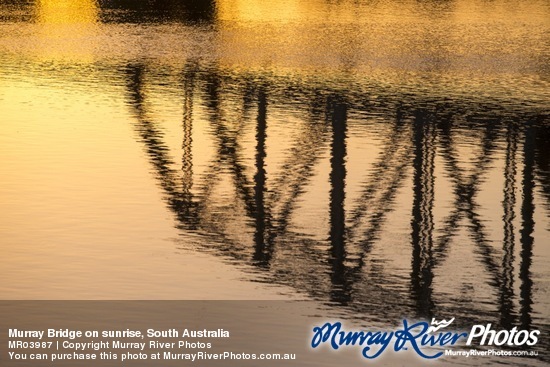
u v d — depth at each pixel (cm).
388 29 5400
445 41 4975
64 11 5925
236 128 2981
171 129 2931
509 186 2466
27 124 2894
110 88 3503
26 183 2291
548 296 1727
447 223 2172
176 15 5847
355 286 1741
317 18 5862
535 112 3306
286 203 2269
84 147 2658
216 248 1912
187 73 3856
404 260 1908
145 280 1702
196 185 2372
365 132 2972
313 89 3600
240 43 4719
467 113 3266
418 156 2714
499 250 1995
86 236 1931
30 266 1742
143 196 2242
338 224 2131
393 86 3700
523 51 4706
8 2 6444
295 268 1819
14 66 3888
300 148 2772
